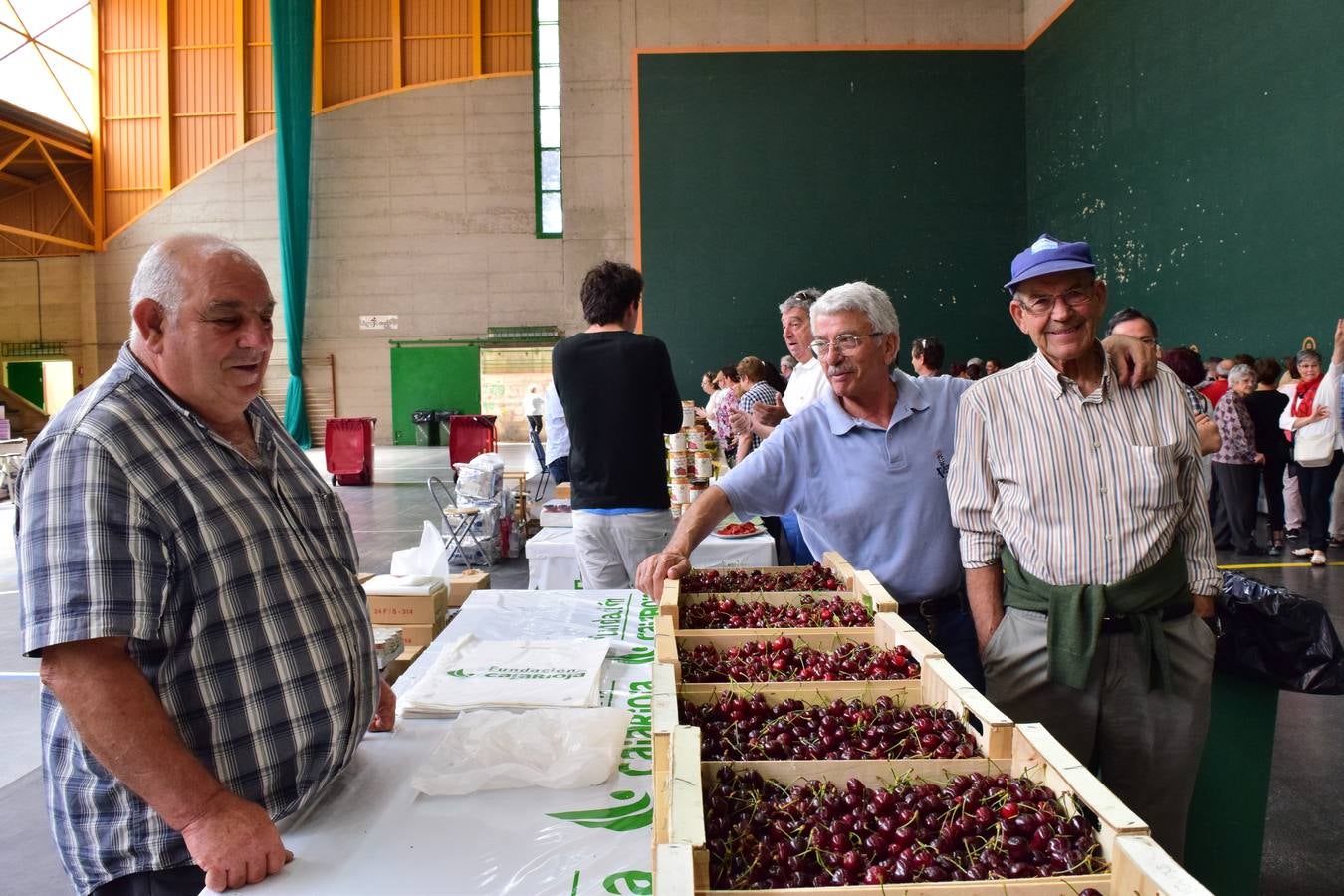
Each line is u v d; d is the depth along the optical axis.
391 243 19.61
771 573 2.13
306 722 1.29
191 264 1.24
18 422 19.91
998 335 14.33
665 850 0.86
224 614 1.23
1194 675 1.81
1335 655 1.93
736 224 14.41
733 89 14.40
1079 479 1.80
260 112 19.77
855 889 0.89
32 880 2.49
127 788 1.18
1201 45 9.59
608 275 3.04
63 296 20.48
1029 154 14.20
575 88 15.93
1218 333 9.39
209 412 1.32
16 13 18.39
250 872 1.11
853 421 2.09
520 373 19.64
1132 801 1.84
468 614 2.32
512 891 1.10
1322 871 2.44
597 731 1.46
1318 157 7.81
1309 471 6.04
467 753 1.41
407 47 19.42
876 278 14.36
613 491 3.00
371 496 11.39
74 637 1.08
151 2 19.67
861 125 14.32
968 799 1.07
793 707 1.38
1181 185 10.04
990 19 14.26
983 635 1.96
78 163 20.06
